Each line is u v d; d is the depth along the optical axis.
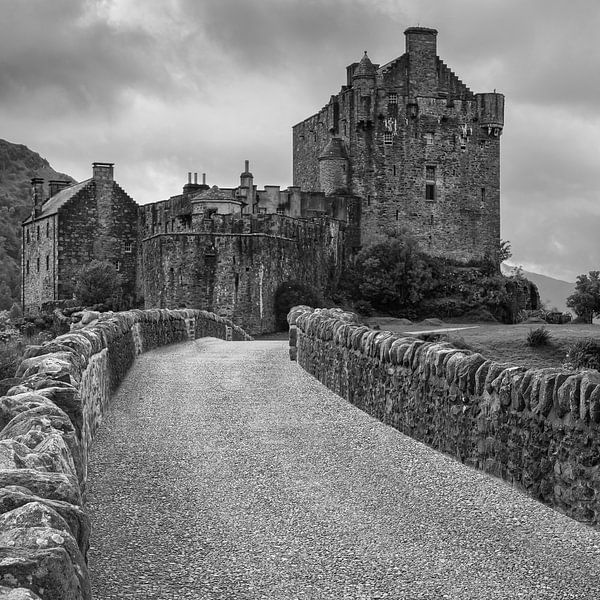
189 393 23.17
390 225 104.19
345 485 14.18
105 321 24.17
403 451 16.42
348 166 104.31
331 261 99.12
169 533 11.76
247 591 9.85
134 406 21.11
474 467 14.91
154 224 103.44
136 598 9.59
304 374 27.28
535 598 9.79
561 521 12.05
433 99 104.69
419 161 104.62
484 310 99.75
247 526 12.09
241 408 21.03
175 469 15.09
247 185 103.62
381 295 99.25
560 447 12.41
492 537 11.66
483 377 14.77
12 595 5.87
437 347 16.94
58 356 14.42
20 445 8.71
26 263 111.94
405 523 12.27
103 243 105.44
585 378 11.95
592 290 88.69
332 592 9.88
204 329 48.53
